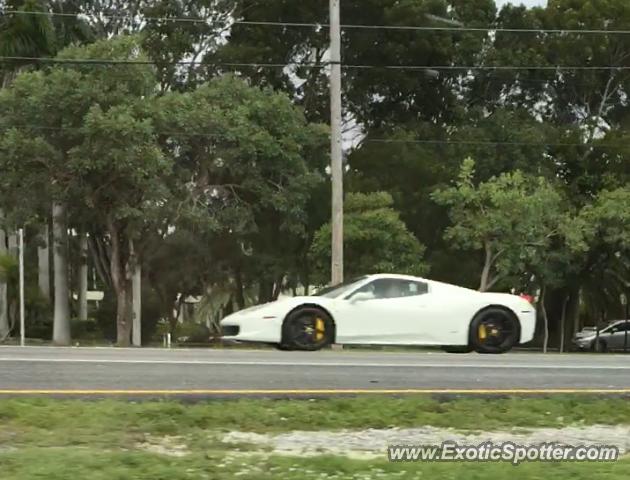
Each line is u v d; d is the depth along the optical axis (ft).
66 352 68.95
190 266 181.78
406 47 174.50
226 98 138.82
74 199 130.11
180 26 168.66
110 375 54.85
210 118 132.26
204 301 209.36
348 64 175.01
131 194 130.00
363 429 44.04
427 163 165.58
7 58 142.72
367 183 163.53
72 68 127.95
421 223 168.96
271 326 72.69
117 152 119.55
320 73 175.63
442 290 75.51
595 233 160.15
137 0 172.24
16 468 33.04
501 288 178.50
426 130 175.22
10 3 147.54
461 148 168.76
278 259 170.81
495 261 156.97
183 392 49.44
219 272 185.37
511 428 45.11
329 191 160.15
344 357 67.15
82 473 32.50
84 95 123.85
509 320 75.61
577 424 46.26
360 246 151.74
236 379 54.49
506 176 150.51
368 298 74.08
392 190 163.94
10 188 128.57
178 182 136.67
